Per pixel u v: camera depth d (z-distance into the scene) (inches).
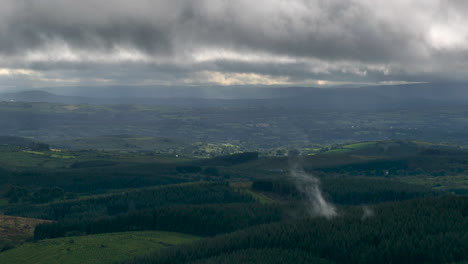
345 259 6796.3
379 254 6614.2
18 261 7022.6
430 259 6323.8
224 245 7406.5
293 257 6791.3
